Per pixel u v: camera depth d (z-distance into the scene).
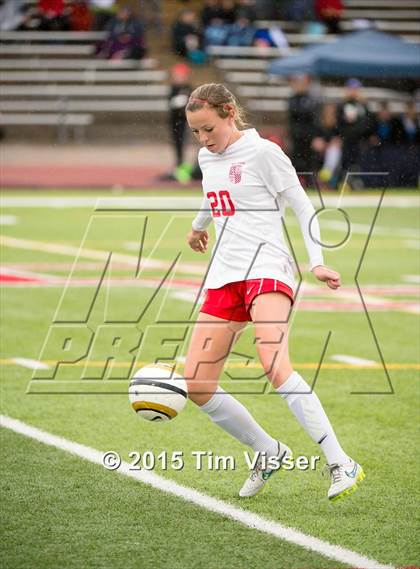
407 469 22.45
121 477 21.80
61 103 116.31
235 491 21.09
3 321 37.91
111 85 121.12
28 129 117.75
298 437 24.84
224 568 17.05
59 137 117.12
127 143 118.12
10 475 21.75
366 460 23.08
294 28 126.69
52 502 20.20
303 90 84.75
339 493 19.30
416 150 86.62
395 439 24.66
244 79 118.31
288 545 18.08
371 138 85.44
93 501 20.31
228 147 19.75
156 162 105.75
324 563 17.27
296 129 84.56
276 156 19.55
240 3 122.00
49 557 17.45
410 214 73.50
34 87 120.44
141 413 19.44
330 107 88.19
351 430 25.34
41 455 23.11
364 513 19.81
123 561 17.31
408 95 110.88
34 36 123.81
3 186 89.62
